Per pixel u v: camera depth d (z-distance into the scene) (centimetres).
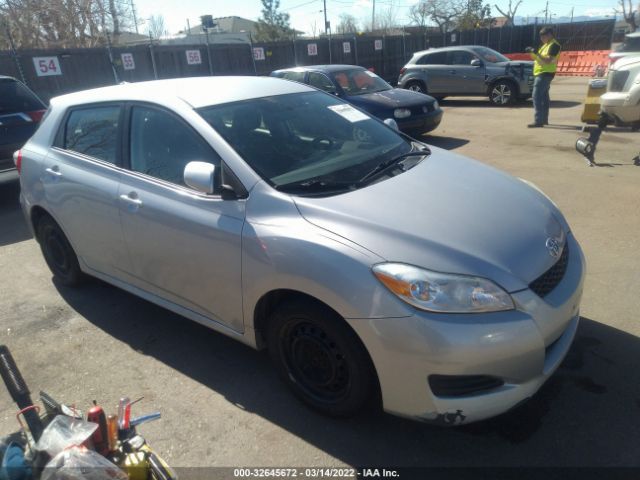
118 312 398
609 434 251
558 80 1995
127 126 341
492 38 2789
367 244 234
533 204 290
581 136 923
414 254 229
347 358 244
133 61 1477
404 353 221
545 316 230
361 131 360
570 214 538
